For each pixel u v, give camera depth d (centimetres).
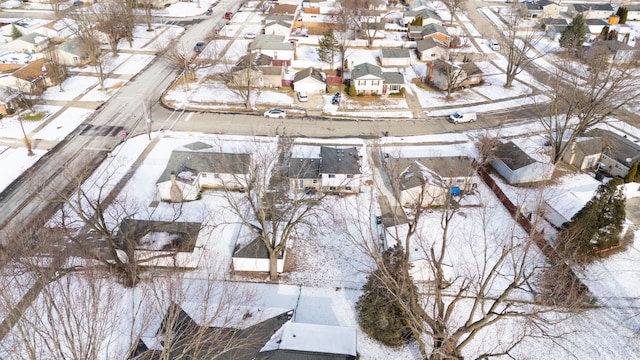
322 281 4075
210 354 3023
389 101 7431
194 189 4978
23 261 3416
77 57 8088
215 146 5862
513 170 5294
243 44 9356
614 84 5284
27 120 6412
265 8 11731
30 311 3195
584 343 3525
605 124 6669
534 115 7050
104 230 3709
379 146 6084
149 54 8800
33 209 4747
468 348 3456
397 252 3516
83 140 6009
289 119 6731
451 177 4803
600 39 9381
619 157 5528
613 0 13300
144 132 6238
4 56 8212
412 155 5897
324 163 5181
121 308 3550
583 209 4222
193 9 11562
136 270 3769
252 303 3722
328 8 11331
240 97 7288
